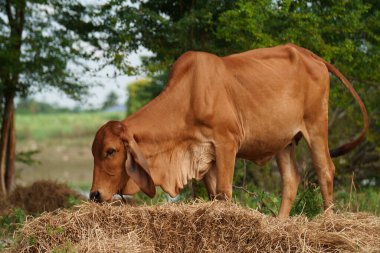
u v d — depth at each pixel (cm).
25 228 866
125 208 880
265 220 859
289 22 1437
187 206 881
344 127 2022
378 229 877
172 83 997
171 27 1431
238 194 1425
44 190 1528
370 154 1922
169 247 862
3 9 1698
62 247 826
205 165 993
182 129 984
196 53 1010
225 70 1013
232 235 850
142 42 1465
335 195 1596
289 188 1117
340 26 1444
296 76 1067
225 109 990
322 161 1100
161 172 978
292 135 1071
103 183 945
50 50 1625
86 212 869
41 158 4578
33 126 7156
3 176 1783
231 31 1350
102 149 942
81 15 1542
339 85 1573
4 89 1725
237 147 1014
